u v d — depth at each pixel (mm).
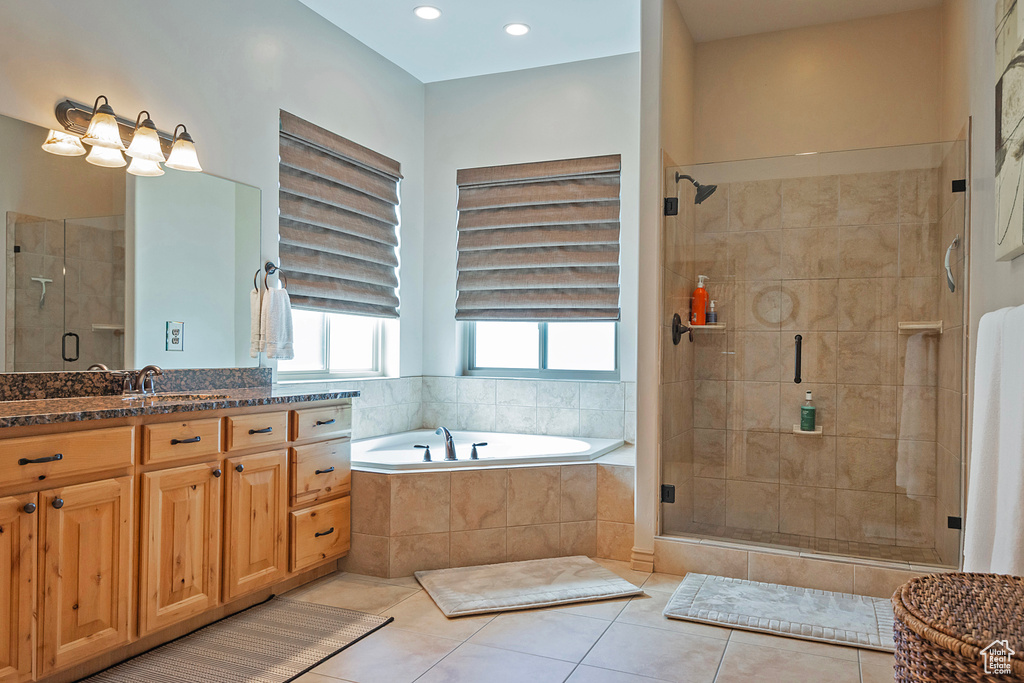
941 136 3643
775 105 3973
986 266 2533
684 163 3879
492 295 4668
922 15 3697
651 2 3352
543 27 3980
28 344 2480
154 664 2330
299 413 2992
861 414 3072
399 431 4590
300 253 3797
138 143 2715
